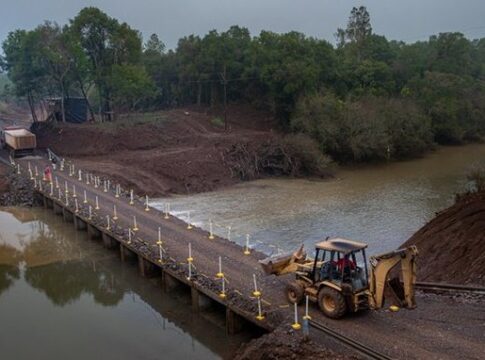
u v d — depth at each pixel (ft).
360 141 221.66
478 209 90.53
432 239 92.22
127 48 240.53
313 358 52.34
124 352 66.18
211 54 281.95
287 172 196.65
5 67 272.51
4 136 215.72
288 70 247.50
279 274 68.23
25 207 147.54
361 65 298.15
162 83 318.04
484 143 299.99
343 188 175.01
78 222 123.85
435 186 174.50
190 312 76.89
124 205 128.16
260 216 135.44
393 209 140.87
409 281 56.29
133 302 82.43
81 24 228.43
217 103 292.61
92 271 97.71
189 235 100.68
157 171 174.50
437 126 280.72
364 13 351.46
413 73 325.62
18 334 72.08
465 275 75.61
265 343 56.34
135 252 93.71
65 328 73.67
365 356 51.24
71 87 295.28
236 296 69.15
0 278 95.35
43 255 107.45
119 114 267.80
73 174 167.84
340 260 59.67
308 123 225.76
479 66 406.41
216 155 190.08
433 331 55.31
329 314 59.98
